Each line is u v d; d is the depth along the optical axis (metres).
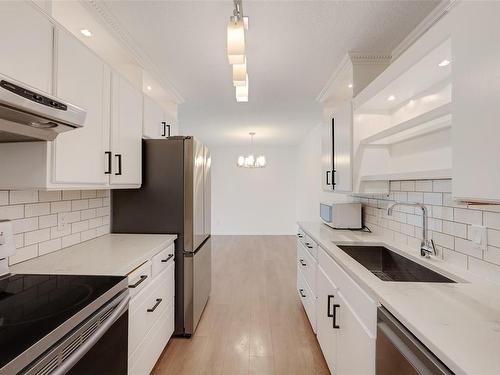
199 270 2.56
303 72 2.75
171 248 2.24
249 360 2.05
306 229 2.74
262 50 2.31
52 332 0.82
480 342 0.78
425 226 1.66
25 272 1.36
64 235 1.85
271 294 3.29
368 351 1.20
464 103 0.98
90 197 2.13
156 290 1.88
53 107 1.06
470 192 0.95
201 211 2.63
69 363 0.85
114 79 1.85
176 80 2.97
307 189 6.15
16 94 0.91
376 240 2.17
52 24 1.29
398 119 2.07
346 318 1.51
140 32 2.04
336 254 1.75
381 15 1.85
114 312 1.14
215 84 3.09
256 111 4.20
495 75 0.85
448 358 0.71
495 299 1.06
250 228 7.60
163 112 2.86
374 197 2.53
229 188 7.61
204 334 2.40
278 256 5.11
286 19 1.89
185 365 1.99
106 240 2.10
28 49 1.16
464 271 1.40
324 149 3.16
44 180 1.28
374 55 2.35
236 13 1.43
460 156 1.00
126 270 1.45
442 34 1.21
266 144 7.34
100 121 1.68
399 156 2.06
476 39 0.92
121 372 1.24
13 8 1.09
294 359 2.06
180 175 2.35
